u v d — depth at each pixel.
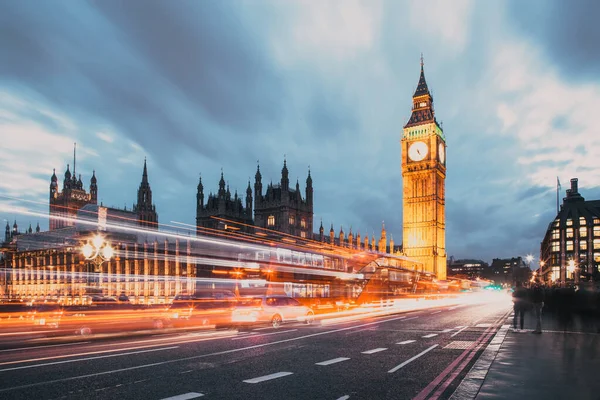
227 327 28.92
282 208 123.44
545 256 182.62
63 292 152.38
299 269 44.00
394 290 62.31
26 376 12.65
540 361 14.34
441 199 166.12
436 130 164.25
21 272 171.38
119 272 131.62
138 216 164.88
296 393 10.84
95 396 10.46
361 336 22.89
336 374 13.09
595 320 30.25
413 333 24.34
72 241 155.75
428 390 11.11
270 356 16.33
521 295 24.50
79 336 22.41
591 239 140.38
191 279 116.88
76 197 183.12
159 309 49.06
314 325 29.88
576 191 157.50
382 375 12.97
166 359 15.59
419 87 169.50
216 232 125.62
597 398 9.80
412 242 160.00
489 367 13.33
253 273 40.88
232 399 10.26
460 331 25.34
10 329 28.75
